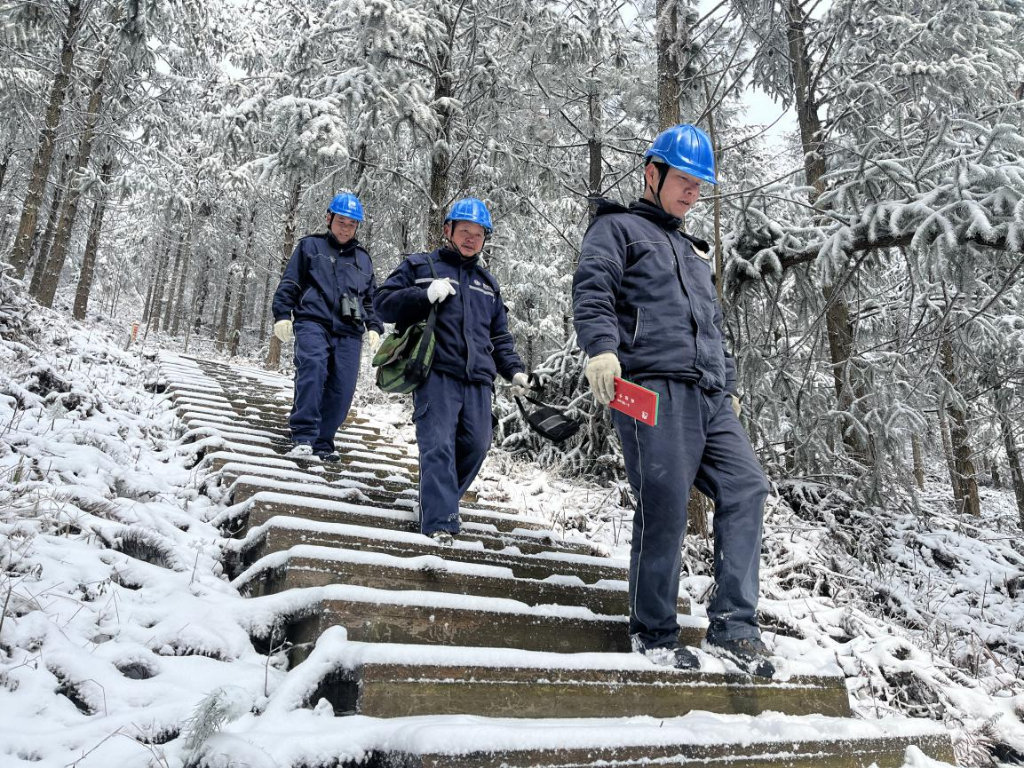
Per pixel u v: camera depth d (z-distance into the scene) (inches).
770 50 327.3
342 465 182.7
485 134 350.3
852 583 195.8
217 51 689.0
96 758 60.1
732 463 101.3
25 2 460.8
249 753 59.6
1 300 236.1
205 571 112.0
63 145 593.0
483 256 405.4
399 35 311.9
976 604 205.5
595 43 342.0
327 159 334.0
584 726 75.0
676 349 98.9
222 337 976.9
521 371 132.3
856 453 251.4
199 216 800.3
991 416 310.2
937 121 238.4
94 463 135.3
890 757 95.4
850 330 284.2
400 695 75.1
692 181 106.1
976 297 229.6
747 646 97.9
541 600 118.7
